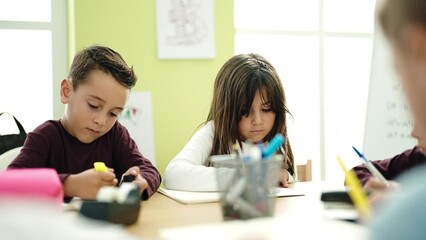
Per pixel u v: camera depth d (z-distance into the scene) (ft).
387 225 1.08
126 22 6.61
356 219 2.15
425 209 1.03
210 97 7.08
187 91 6.98
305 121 8.41
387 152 6.45
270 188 2.19
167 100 6.87
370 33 8.73
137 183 2.98
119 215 2.12
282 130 4.79
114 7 6.55
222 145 4.61
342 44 8.61
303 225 2.03
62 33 6.79
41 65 6.73
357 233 1.86
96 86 3.86
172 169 3.85
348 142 8.72
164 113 6.86
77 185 2.89
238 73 4.71
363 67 8.78
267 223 2.04
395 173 3.70
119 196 2.21
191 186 3.56
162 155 6.86
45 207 1.01
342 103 8.68
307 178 6.48
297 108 8.34
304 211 2.56
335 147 8.64
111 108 3.98
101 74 3.88
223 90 4.81
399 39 1.20
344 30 8.60
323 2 8.43
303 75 8.36
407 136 6.16
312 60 8.41
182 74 6.94
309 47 8.38
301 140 8.39
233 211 2.15
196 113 7.03
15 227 0.91
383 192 2.06
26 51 6.65
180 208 2.74
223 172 2.23
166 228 2.11
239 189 2.14
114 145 4.47
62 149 4.17
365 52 8.77
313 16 8.40
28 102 6.68
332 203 2.67
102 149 4.38
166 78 6.86
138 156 4.37
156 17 6.77
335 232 1.89
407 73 1.20
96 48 4.13
